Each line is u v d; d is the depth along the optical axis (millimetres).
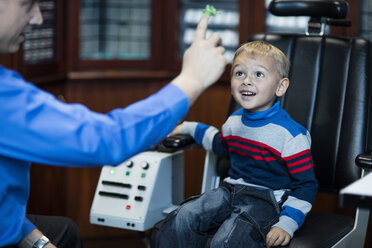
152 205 1889
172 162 2006
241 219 1610
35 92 1043
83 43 2936
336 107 1910
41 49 2717
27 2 1093
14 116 1012
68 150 1027
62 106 1044
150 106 1086
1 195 1151
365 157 1644
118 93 2961
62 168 2857
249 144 1765
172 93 1108
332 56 1957
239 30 2930
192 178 3039
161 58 3014
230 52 2949
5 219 1185
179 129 2025
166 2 2963
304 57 1991
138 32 2988
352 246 1756
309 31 2033
